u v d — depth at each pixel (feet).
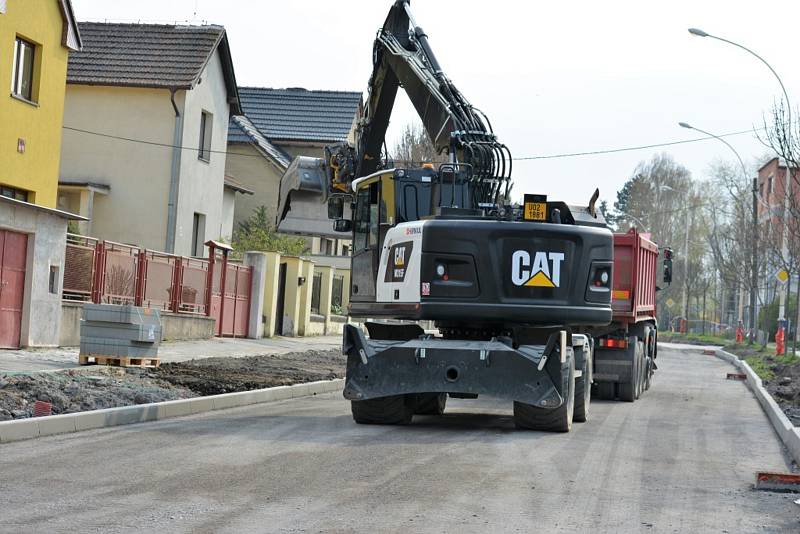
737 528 25.66
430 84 54.49
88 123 118.62
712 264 253.03
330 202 53.11
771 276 154.30
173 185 117.29
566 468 34.01
